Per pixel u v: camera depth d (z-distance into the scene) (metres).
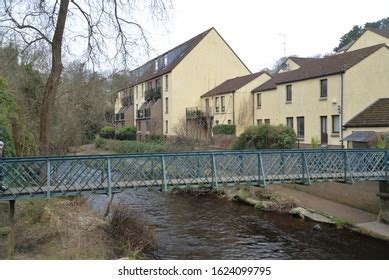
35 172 10.40
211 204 18.98
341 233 13.77
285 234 13.89
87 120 21.50
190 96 37.50
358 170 13.51
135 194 21.39
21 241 10.47
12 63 15.83
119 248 11.15
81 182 10.72
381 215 14.16
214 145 29.50
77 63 19.33
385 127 18.77
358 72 21.91
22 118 15.16
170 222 15.61
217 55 38.28
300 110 25.45
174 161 11.93
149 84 44.06
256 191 19.59
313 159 13.05
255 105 32.22
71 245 10.20
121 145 35.22
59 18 14.09
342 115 21.70
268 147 22.53
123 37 14.88
